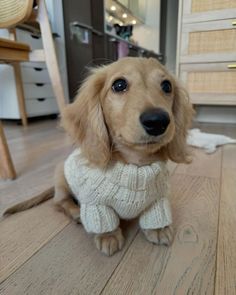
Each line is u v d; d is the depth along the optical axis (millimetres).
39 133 1858
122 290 469
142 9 4051
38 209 782
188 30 1911
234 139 1614
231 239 618
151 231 621
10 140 1626
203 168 1128
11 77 2119
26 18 1089
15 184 952
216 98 1965
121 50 3123
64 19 2547
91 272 515
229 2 1785
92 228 591
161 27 4020
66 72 2664
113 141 610
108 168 586
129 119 529
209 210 755
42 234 649
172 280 491
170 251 578
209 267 525
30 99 2293
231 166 1148
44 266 533
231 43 1841
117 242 589
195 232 648
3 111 2246
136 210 600
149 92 560
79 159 646
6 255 567
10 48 1211
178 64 1994
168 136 540
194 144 1453
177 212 746
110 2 3137
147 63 634
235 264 533
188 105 714
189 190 896
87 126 627
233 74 1888
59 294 463
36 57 1415
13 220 716
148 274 507
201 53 1926
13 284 486
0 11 1124
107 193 573
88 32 2701
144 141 523
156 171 586
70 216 725
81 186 607
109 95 595
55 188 790
